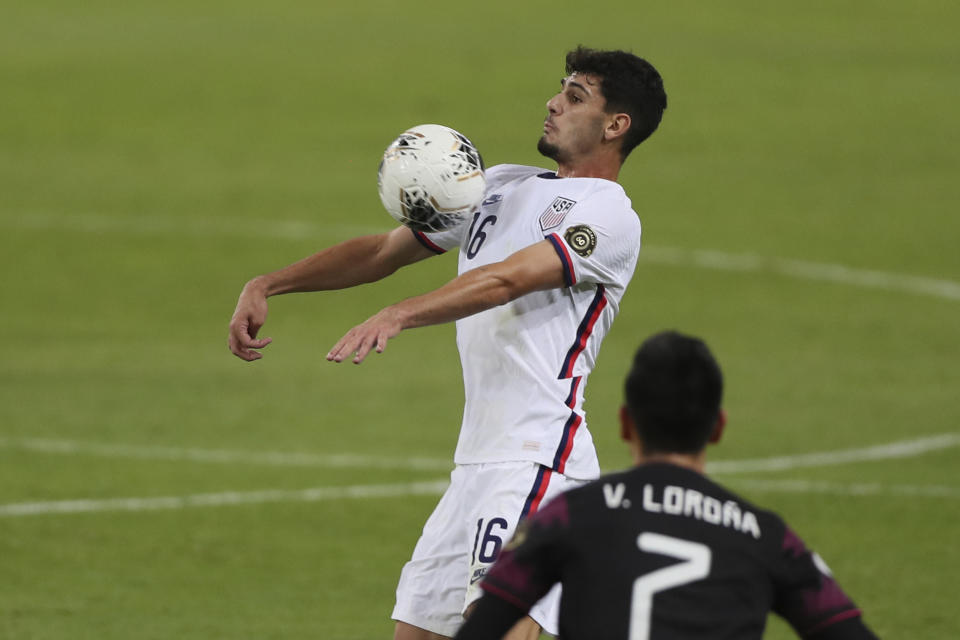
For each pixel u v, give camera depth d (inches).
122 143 3075.8
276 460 1384.1
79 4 4729.3
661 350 481.1
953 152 3152.1
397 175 678.5
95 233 2393.0
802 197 2753.4
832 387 1683.1
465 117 3351.4
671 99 3575.3
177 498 1264.8
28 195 2642.7
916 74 3951.8
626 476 473.1
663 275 2210.9
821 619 463.8
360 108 3432.6
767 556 461.4
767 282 2190.0
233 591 1038.4
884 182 2883.9
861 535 1192.2
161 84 3614.7
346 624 971.9
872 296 2123.5
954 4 4936.0
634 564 457.4
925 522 1229.7
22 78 3636.8
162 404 1566.2
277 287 742.5
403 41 4202.8
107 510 1226.0
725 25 4569.4
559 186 713.0
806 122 3405.5
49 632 940.6
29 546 1127.6
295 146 3083.2
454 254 2317.9
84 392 1604.3
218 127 3235.7
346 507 1251.2
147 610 992.2
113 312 1967.3
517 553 467.5
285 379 1674.5
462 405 1587.1
